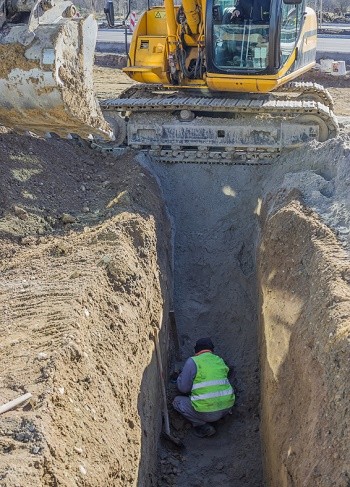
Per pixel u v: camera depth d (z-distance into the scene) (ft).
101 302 22.31
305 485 17.16
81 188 32.22
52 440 15.39
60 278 23.36
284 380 22.31
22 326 20.04
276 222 28.73
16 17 25.84
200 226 37.37
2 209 28.27
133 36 39.11
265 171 38.01
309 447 17.93
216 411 27.43
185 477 25.67
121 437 19.12
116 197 31.27
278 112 37.29
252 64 35.60
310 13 41.52
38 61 24.66
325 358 18.63
